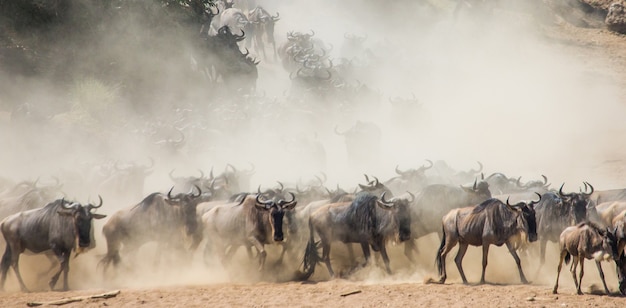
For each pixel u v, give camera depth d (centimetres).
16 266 6919
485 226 6556
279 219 6988
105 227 7244
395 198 7106
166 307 5900
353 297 6106
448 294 6128
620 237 6169
